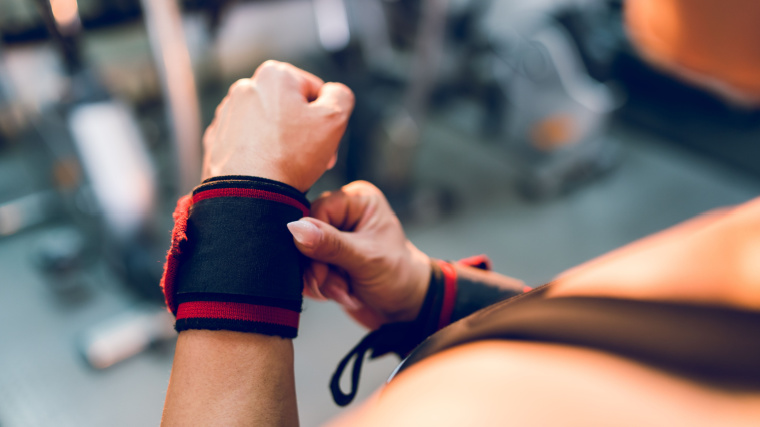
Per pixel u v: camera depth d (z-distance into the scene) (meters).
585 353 0.15
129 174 1.65
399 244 0.42
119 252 1.78
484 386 0.16
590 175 2.58
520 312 0.20
